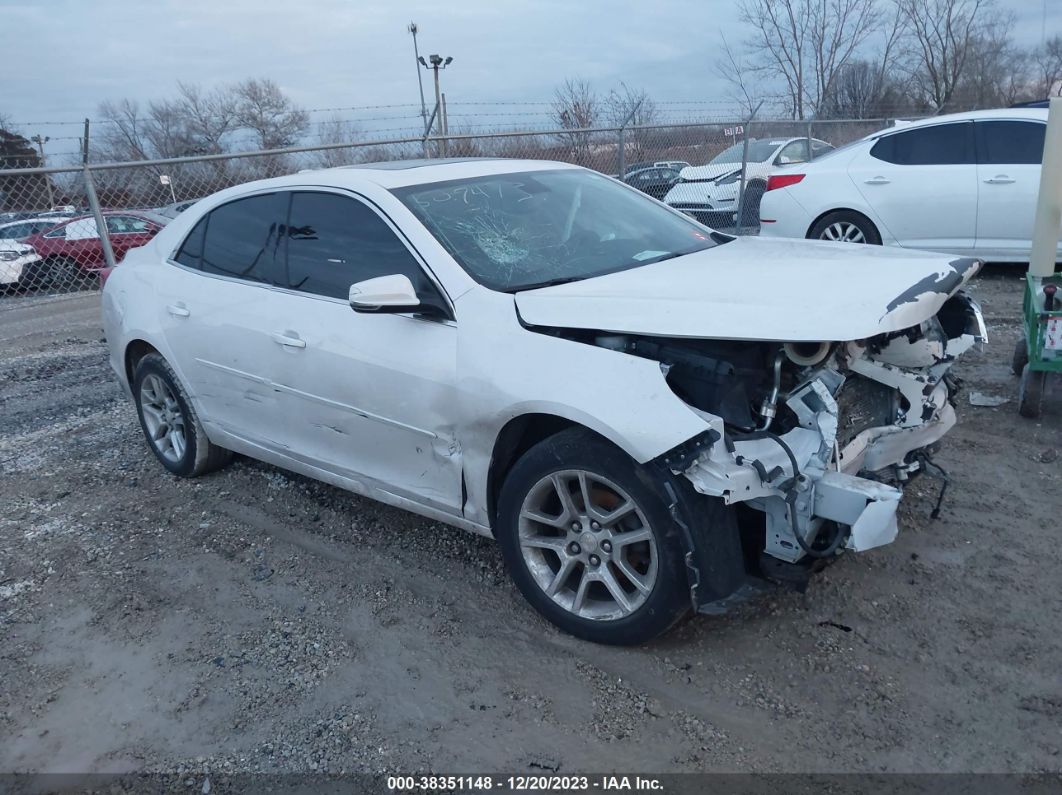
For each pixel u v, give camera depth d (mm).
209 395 4637
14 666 3408
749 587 2986
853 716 2818
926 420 3455
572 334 3129
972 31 27625
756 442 2854
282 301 4078
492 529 3492
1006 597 3383
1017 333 6914
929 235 8906
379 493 3898
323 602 3715
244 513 4629
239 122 30922
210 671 3287
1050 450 4605
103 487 5141
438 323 3457
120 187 10820
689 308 2934
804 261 3523
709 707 2904
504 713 2949
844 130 15266
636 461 2873
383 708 3020
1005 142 8508
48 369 8352
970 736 2701
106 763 2859
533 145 12266
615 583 3137
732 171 12398
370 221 3793
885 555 3729
